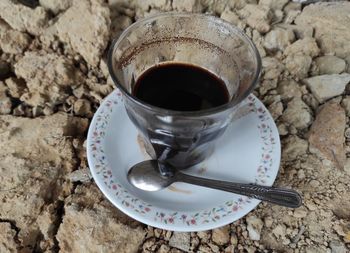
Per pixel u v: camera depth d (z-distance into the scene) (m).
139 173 0.20
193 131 0.18
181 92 0.20
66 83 0.26
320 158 0.23
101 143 0.21
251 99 0.23
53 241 0.20
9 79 0.26
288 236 0.21
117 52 0.19
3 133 0.23
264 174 0.20
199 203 0.20
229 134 0.22
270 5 0.30
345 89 0.26
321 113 0.25
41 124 0.24
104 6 0.27
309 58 0.27
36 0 0.30
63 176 0.22
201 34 0.21
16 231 0.20
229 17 0.29
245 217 0.21
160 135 0.19
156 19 0.20
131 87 0.20
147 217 0.19
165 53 0.22
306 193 0.22
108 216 0.21
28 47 0.28
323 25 0.29
